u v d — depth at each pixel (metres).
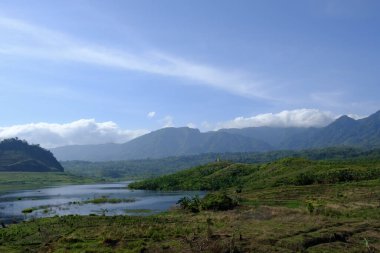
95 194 197.50
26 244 63.66
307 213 84.19
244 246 52.50
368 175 164.12
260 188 168.62
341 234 58.25
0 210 130.00
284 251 50.06
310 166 192.00
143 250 53.62
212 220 82.00
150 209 121.25
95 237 64.56
